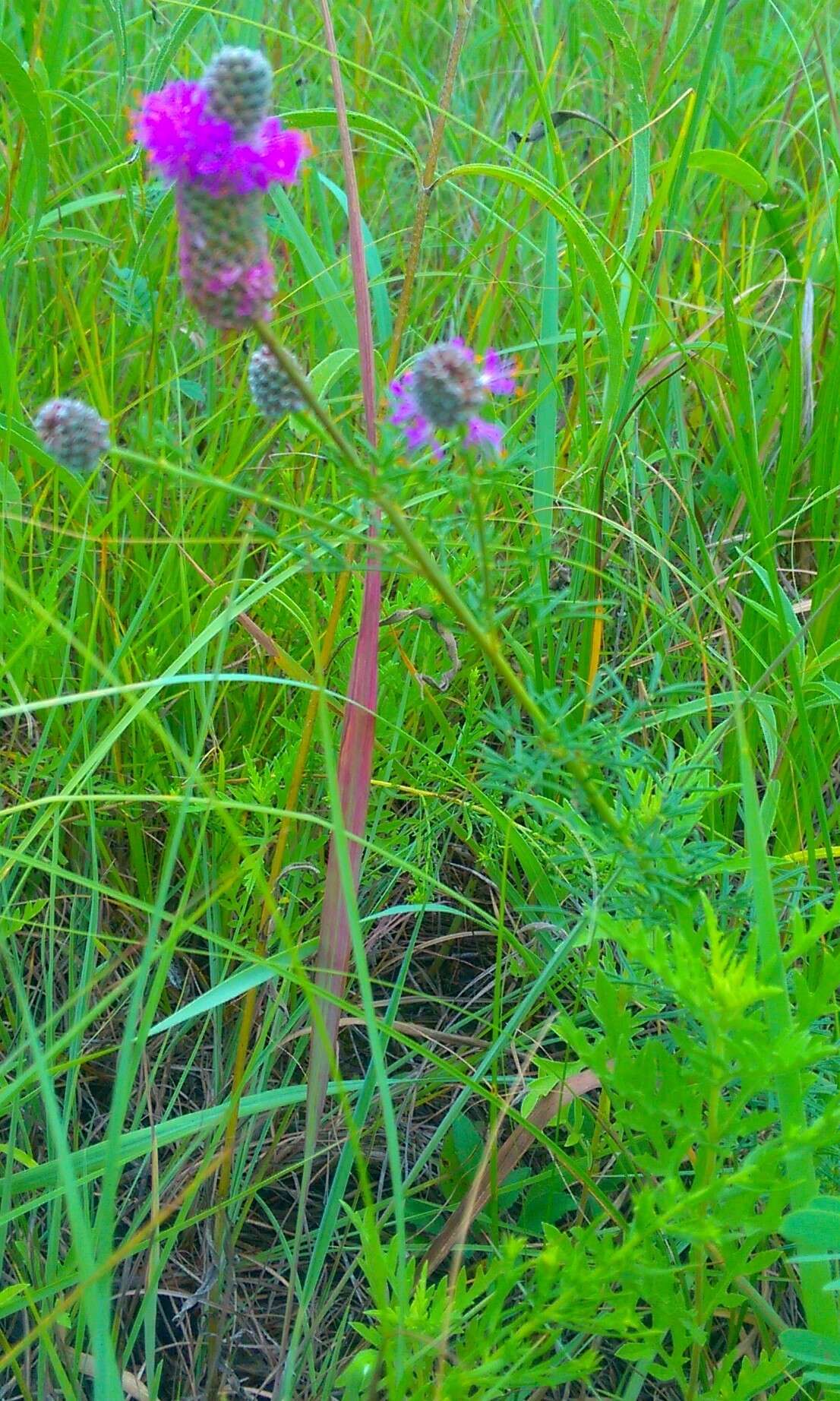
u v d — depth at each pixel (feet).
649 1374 1.15
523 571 1.41
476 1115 1.32
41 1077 0.93
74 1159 1.09
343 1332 1.13
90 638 1.29
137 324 1.67
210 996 1.11
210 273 0.87
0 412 1.47
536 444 1.43
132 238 1.75
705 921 1.05
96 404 1.49
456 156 2.11
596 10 1.33
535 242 2.06
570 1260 0.96
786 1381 1.07
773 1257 0.97
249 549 1.55
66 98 1.57
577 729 0.97
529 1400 1.10
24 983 1.33
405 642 1.45
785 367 1.79
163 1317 1.20
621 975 1.19
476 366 0.90
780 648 1.49
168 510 1.53
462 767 1.35
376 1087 1.26
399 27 2.37
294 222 1.42
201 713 1.40
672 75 1.87
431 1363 1.01
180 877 1.36
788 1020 0.96
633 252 1.64
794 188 2.16
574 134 2.33
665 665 1.54
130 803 1.34
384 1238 1.24
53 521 1.49
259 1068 1.27
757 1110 1.17
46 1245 1.20
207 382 1.72
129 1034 0.97
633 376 1.42
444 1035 1.26
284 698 1.44
